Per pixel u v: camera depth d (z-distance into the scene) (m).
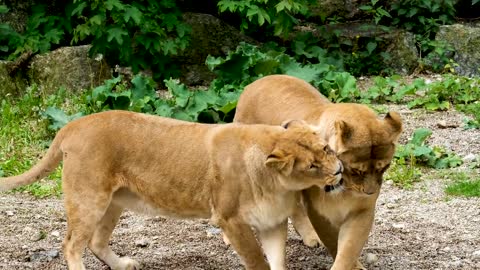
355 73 20.50
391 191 12.76
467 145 14.79
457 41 20.69
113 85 16.31
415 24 21.38
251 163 8.39
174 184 8.81
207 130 8.87
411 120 16.25
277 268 8.67
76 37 18.20
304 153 8.13
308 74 17.31
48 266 10.00
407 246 10.49
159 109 15.60
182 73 19.28
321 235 8.98
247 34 20.53
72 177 8.77
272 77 10.45
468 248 10.42
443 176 13.30
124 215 11.87
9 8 18.98
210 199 8.72
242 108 10.50
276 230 8.71
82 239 8.78
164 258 10.20
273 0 18.88
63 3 19.23
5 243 10.77
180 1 20.56
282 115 9.72
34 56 17.83
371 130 8.09
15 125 15.27
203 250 10.48
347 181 8.24
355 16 22.05
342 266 8.61
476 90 17.70
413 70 20.62
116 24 17.94
